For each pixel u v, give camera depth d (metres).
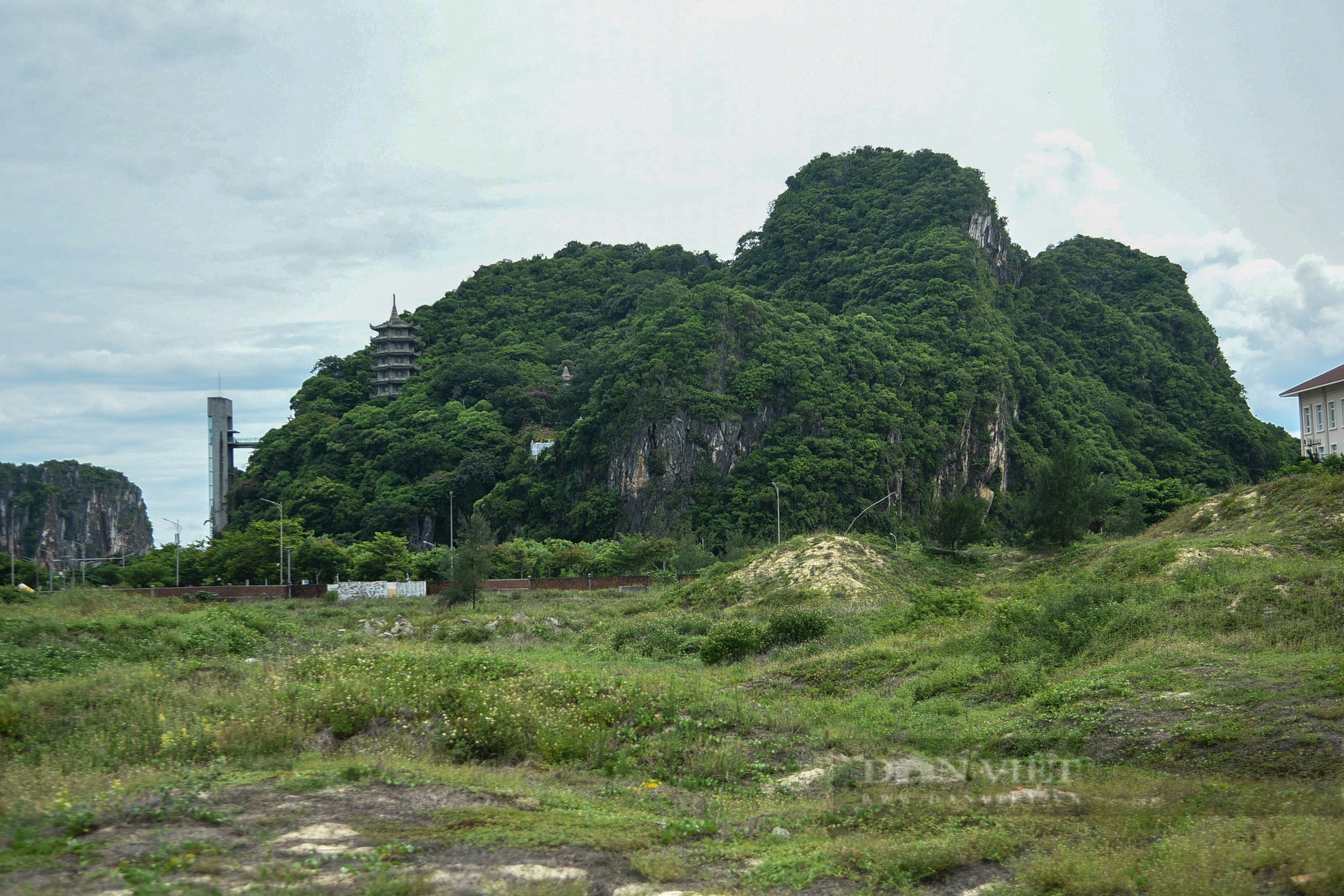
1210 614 20.61
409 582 78.62
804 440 130.75
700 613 43.75
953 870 8.85
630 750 15.27
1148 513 70.00
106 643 25.14
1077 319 183.50
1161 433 165.25
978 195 178.50
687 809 11.75
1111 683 16.06
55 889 7.60
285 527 96.38
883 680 21.20
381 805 10.71
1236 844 8.35
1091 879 7.92
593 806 11.55
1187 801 10.50
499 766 14.55
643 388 135.50
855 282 171.75
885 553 48.34
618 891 8.36
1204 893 7.36
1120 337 182.25
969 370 146.25
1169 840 8.84
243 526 153.50
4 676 19.84
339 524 143.62
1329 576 21.67
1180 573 27.55
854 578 43.66
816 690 21.20
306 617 49.69
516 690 17.58
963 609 30.28
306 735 15.16
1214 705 14.19
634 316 182.88
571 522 134.50
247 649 27.38
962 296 156.88
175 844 8.80
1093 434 155.50
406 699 16.67
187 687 17.94
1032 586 35.72
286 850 8.88
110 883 7.78
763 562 48.22
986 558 50.44
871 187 197.00
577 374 160.25
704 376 136.62
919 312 156.12
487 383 168.62
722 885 8.60
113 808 10.07
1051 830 9.76
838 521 122.25
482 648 32.66
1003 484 141.88
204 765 13.34
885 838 9.97
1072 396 163.38
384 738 15.27
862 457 128.50
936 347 150.38
